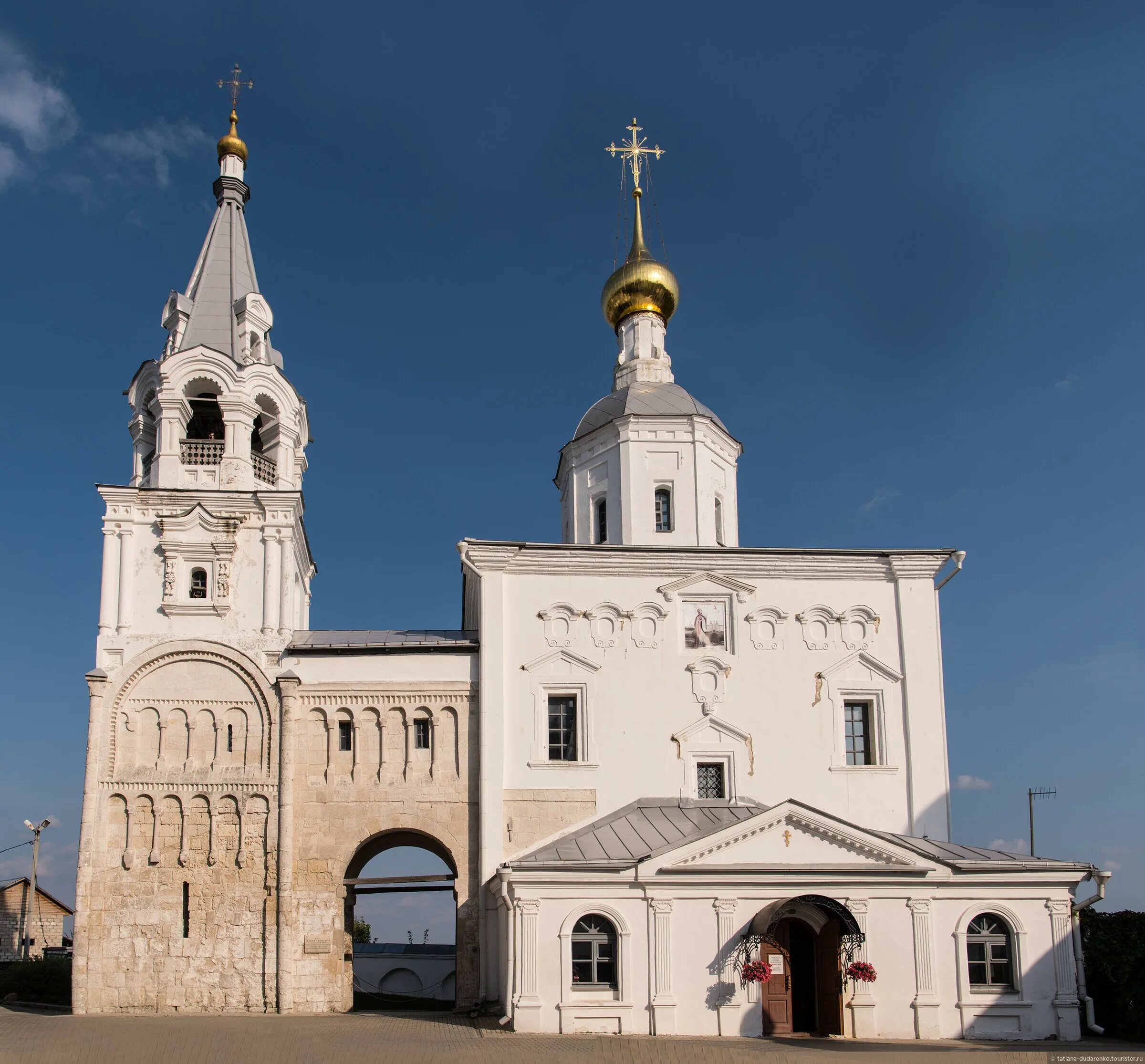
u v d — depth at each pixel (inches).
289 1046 1080.2
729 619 1568.7
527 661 1519.4
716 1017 1230.3
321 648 1514.5
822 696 1550.2
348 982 1459.2
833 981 1263.5
